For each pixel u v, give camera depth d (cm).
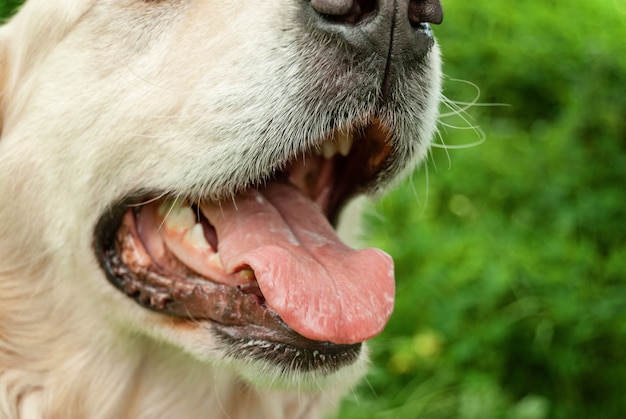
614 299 75
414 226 87
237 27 46
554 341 73
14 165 49
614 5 122
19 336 50
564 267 80
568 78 107
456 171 93
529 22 116
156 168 46
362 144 48
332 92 44
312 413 54
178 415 51
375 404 71
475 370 73
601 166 93
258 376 45
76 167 48
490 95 108
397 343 76
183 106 46
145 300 48
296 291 44
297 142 45
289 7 45
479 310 76
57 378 50
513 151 99
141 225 48
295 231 47
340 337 44
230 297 46
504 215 90
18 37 51
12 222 50
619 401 71
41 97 49
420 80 46
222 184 46
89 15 49
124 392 50
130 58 48
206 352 46
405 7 44
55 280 49
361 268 45
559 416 71
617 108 100
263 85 45
